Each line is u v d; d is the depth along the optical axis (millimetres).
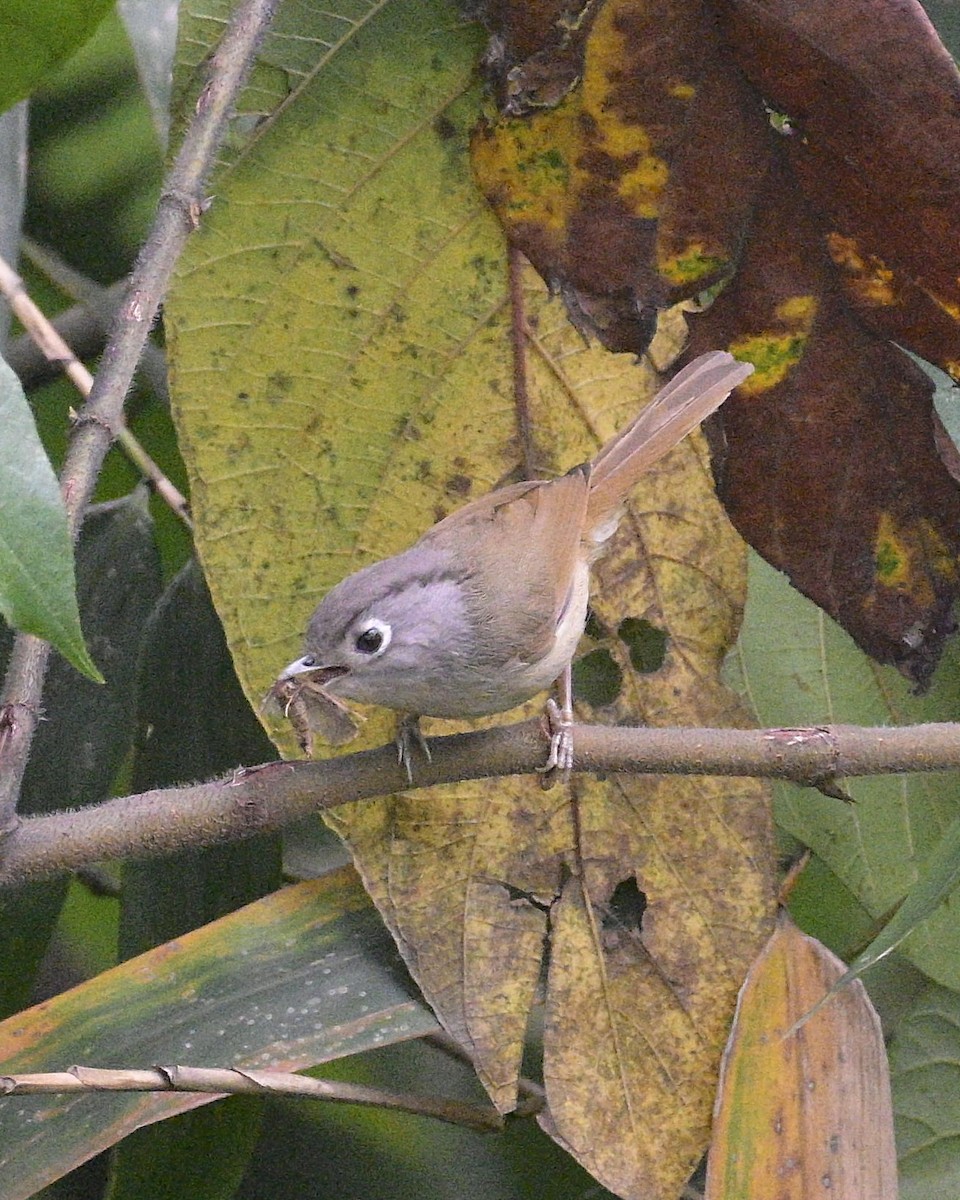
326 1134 8008
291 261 7023
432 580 6738
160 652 7914
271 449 6996
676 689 7309
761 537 7293
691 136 6852
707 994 6863
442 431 7230
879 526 7191
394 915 6648
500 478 7367
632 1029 6805
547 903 6844
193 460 6941
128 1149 6977
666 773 6055
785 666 7871
